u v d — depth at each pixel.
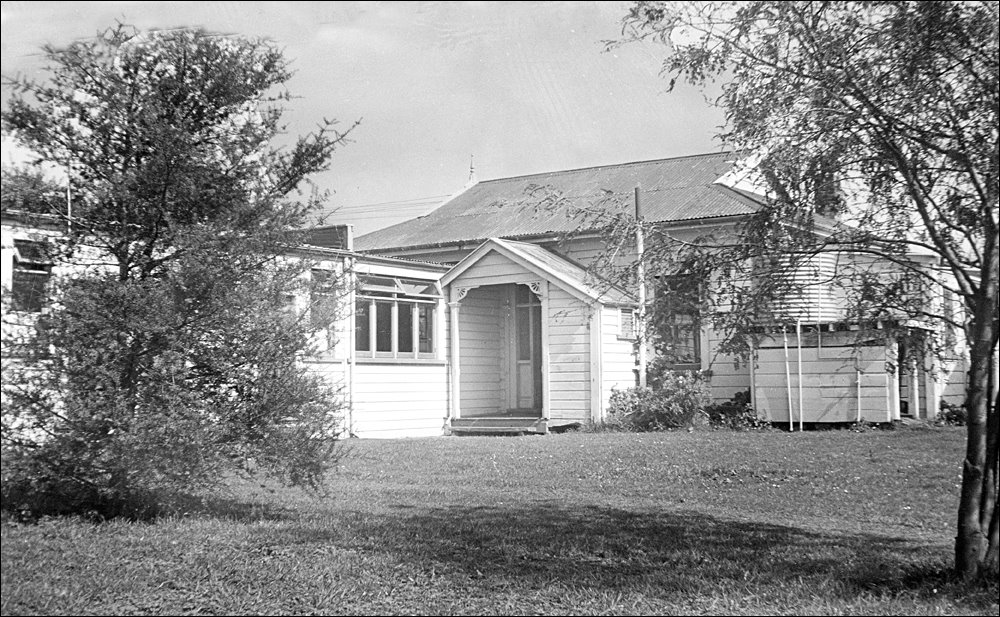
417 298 21.98
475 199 30.02
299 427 9.15
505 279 22.22
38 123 8.26
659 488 12.52
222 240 8.66
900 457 14.34
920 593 6.77
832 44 7.59
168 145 8.38
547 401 21.62
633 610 6.14
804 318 18.91
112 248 8.61
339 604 6.24
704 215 21.72
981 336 7.13
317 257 10.04
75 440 8.02
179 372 8.56
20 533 7.77
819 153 7.94
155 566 7.02
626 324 21.97
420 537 8.46
